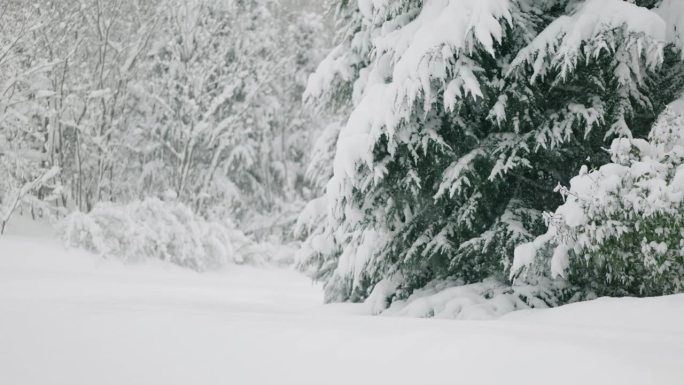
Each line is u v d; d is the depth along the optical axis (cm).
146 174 2580
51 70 2145
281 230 3147
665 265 617
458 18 725
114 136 2405
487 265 822
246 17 2962
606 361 318
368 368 350
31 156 2088
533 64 741
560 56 710
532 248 679
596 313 563
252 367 369
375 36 948
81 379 367
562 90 819
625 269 662
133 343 430
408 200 856
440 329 422
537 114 792
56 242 1961
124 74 2338
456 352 356
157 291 1253
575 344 351
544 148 774
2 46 1942
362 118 794
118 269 1928
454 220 851
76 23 2206
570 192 658
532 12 824
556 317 589
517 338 370
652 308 534
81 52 2284
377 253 913
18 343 439
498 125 778
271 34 3130
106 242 2000
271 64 2812
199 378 358
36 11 2123
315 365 363
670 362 314
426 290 888
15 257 1725
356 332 414
